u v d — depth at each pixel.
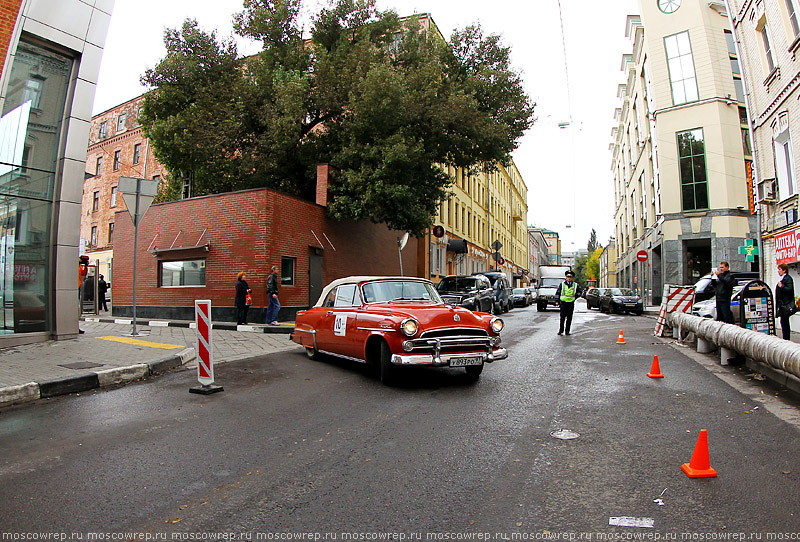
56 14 9.73
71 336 10.37
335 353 8.27
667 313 13.30
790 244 13.12
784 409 5.59
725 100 25.69
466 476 3.77
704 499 3.35
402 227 18.34
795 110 12.90
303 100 16.59
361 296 8.22
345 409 5.74
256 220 14.94
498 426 5.06
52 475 3.79
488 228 46.62
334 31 18.14
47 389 6.30
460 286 20.09
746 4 15.44
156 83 16.81
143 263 17.38
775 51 13.84
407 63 18.28
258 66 17.02
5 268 9.38
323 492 3.48
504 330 15.37
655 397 6.26
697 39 26.33
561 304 13.66
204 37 16.98
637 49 33.00
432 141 17.19
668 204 26.89
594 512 3.17
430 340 6.70
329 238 17.95
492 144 17.52
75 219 10.37
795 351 6.02
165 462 4.07
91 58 10.38
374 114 15.23
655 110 27.53
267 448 4.41
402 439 4.66
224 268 15.39
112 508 3.23
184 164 17.39
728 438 4.63
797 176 12.88
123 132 35.50
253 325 14.03
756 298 9.43
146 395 6.43
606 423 5.16
